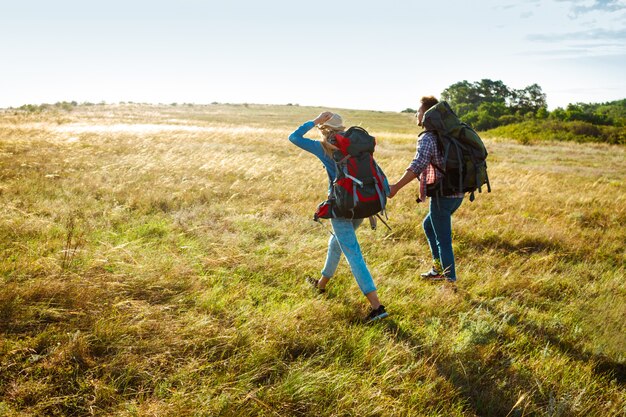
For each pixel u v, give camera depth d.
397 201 7.99
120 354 2.67
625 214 7.78
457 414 2.45
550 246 5.79
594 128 42.03
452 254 4.24
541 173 13.88
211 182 8.45
